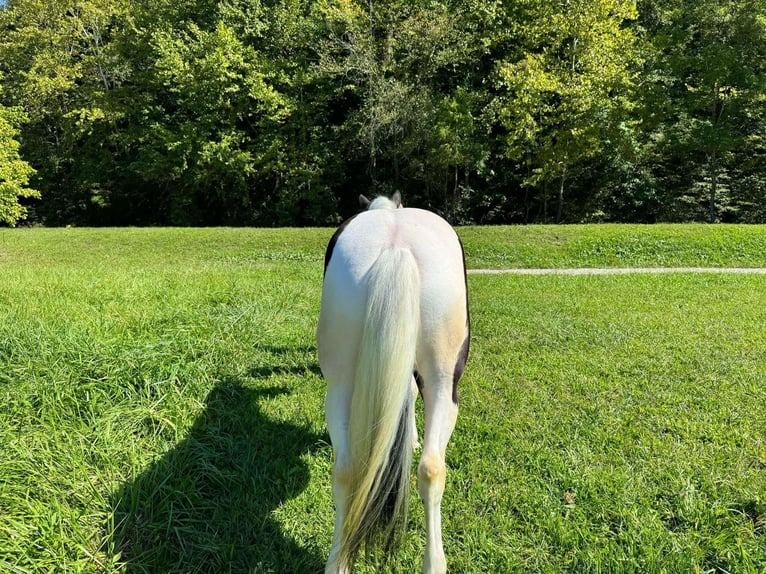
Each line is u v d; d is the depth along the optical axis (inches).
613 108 767.7
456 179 935.7
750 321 272.8
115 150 1071.6
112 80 1018.7
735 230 575.5
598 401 168.4
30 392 132.5
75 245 593.0
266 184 1051.9
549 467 127.6
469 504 113.6
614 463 130.7
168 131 929.5
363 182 1022.4
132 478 107.6
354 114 890.1
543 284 398.6
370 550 88.0
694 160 958.4
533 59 753.0
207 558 97.2
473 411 161.6
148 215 1112.2
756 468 129.3
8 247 574.2
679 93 884.6
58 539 89.6
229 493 114.8
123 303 238.1
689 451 136.8
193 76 886.4
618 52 755.4
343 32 871.7
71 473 106.3
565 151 781.3
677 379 187.6
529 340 238.1
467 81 905.5
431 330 80.0
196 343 184.1
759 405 165.3
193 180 959.6
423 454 78.1
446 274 82.3
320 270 446.6
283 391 169.9
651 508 111.9
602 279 423.8
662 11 920.9
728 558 94.7
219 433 134.3
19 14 971.9
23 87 935.7
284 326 238.1
